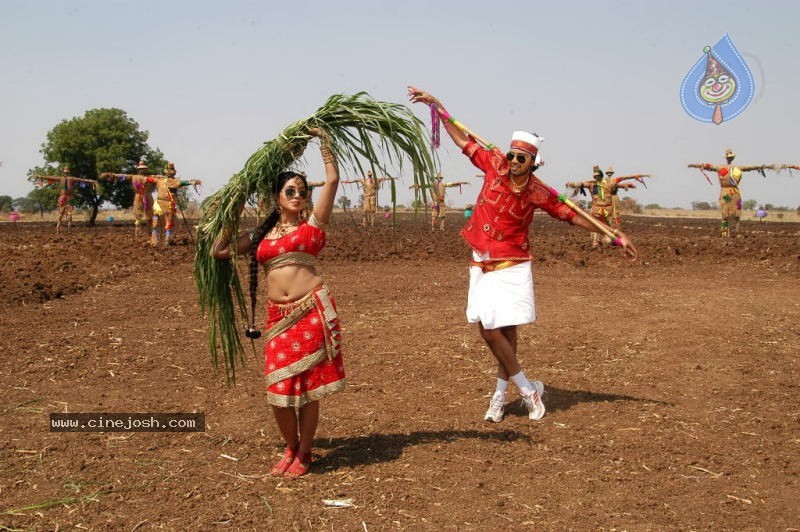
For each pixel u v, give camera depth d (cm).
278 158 466
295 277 444
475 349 757
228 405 589
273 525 387
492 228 535
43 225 3341
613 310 959
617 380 655
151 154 3519
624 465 465
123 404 587
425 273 1334
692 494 423
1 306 948
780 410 569
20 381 637
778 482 439
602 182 1767
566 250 1686
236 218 481
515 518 395
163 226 1764
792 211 7062
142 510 402
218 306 521
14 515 394
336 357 450
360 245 1802
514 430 532
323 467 465
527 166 518
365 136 487
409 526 386
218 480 444
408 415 566
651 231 2733
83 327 847
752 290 1125
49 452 483
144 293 1086
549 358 727
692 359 719
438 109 554
